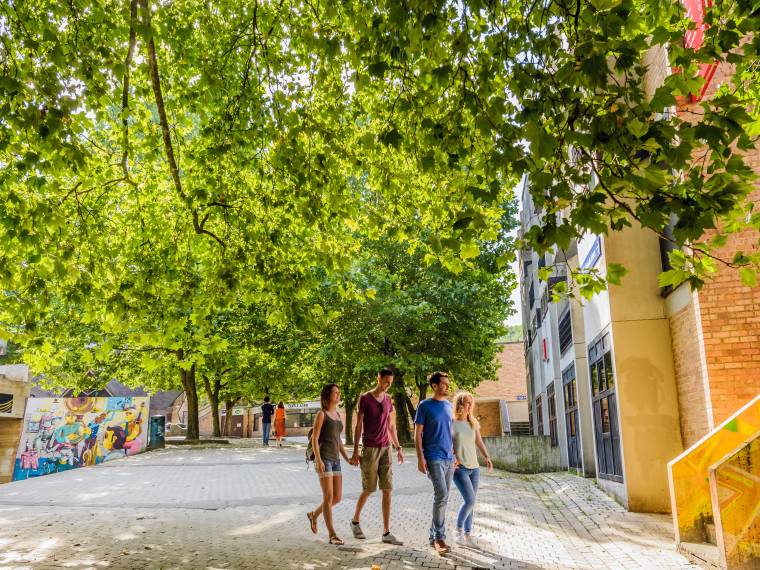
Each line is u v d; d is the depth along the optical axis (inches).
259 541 269.9
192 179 380.2
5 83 225.6
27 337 319.6
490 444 719.1
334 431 270.2
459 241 185.8
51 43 271.0
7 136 262.1
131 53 290.0
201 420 2466.8
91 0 283.3
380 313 901.2
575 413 626.2
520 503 393.1
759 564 204.1
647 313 376.8
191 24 325.7
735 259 187.2
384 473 268.8
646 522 320.2
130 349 1022.4
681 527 251.3
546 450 705.0
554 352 769.6
